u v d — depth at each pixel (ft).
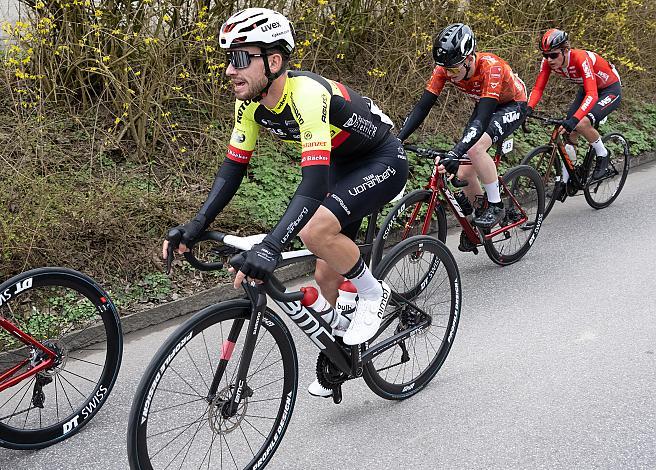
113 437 9.99
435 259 11.65
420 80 22.15
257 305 8.23
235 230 16.02
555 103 26.78
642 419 10.21
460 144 13.73
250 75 7.82
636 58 29.17
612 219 19.69
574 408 10.53
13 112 15.93
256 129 8.96
